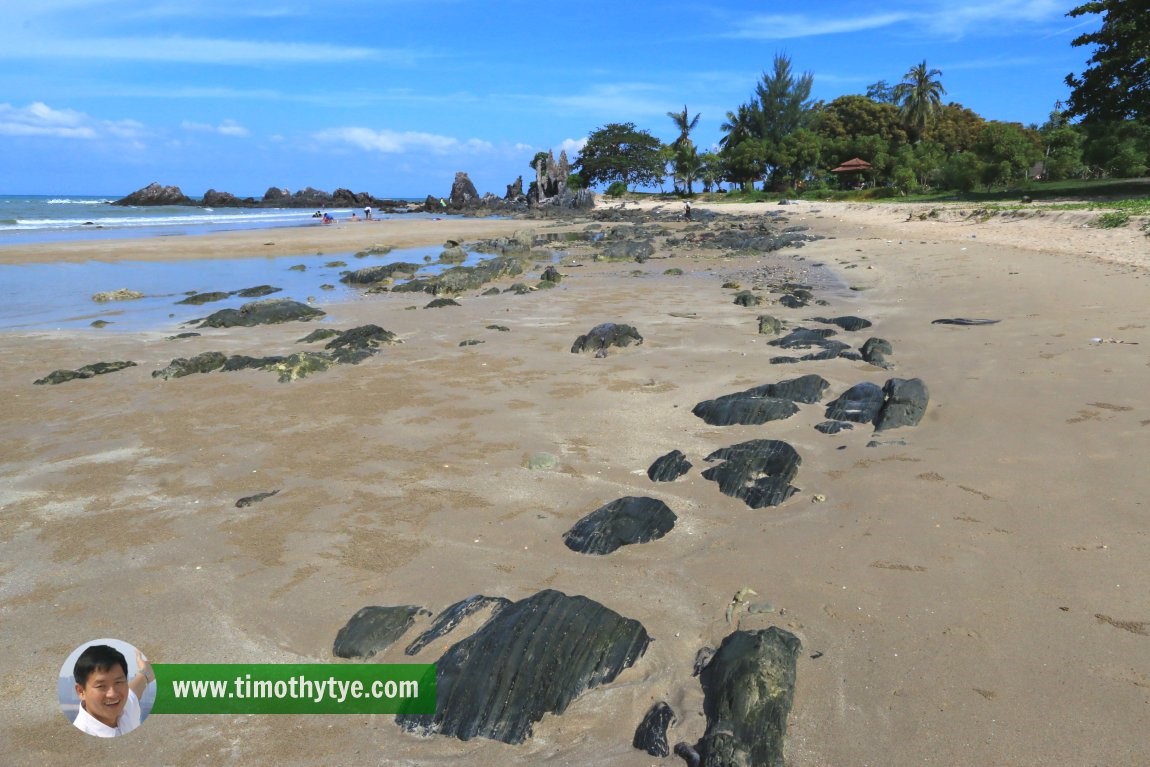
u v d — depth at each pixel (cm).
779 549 475
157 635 410
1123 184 3250
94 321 1353
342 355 1010
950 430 646
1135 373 738
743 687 332
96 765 321
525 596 436
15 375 983
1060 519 478
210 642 403
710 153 7125
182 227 4041
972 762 297
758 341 1066
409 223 4722
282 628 414
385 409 792
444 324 1273
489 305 1480
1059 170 4066
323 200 8981
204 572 474
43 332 1275
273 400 838
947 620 388
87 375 965
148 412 809
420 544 503
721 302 1459
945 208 3045
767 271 1988
